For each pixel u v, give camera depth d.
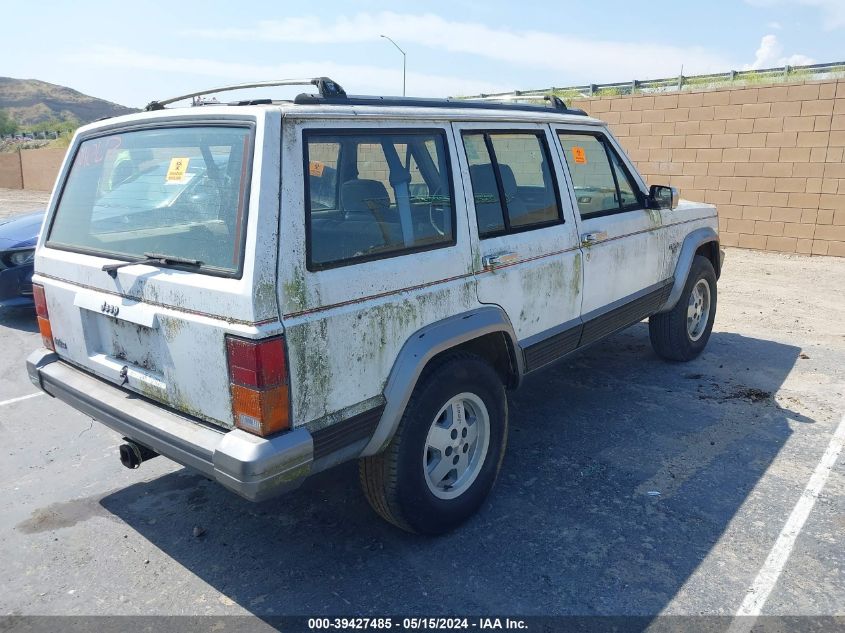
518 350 3.69
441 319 3.21
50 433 4.66
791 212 10.86
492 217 3.56
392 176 3.05
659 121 12.13
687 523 3.43
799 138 10.53
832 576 3.01
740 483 3.82
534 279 3.79
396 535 3.40
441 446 3.29
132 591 3.02
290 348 2.54
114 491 3.89
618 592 2.92
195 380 2.70
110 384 3.21
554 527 3.42
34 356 3.61
